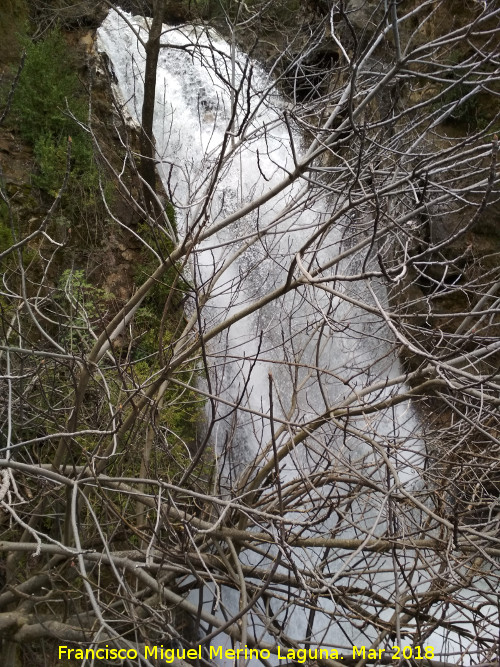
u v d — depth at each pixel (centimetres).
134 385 461
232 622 349
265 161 1097
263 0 862
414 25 1026
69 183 895
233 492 468
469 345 865
